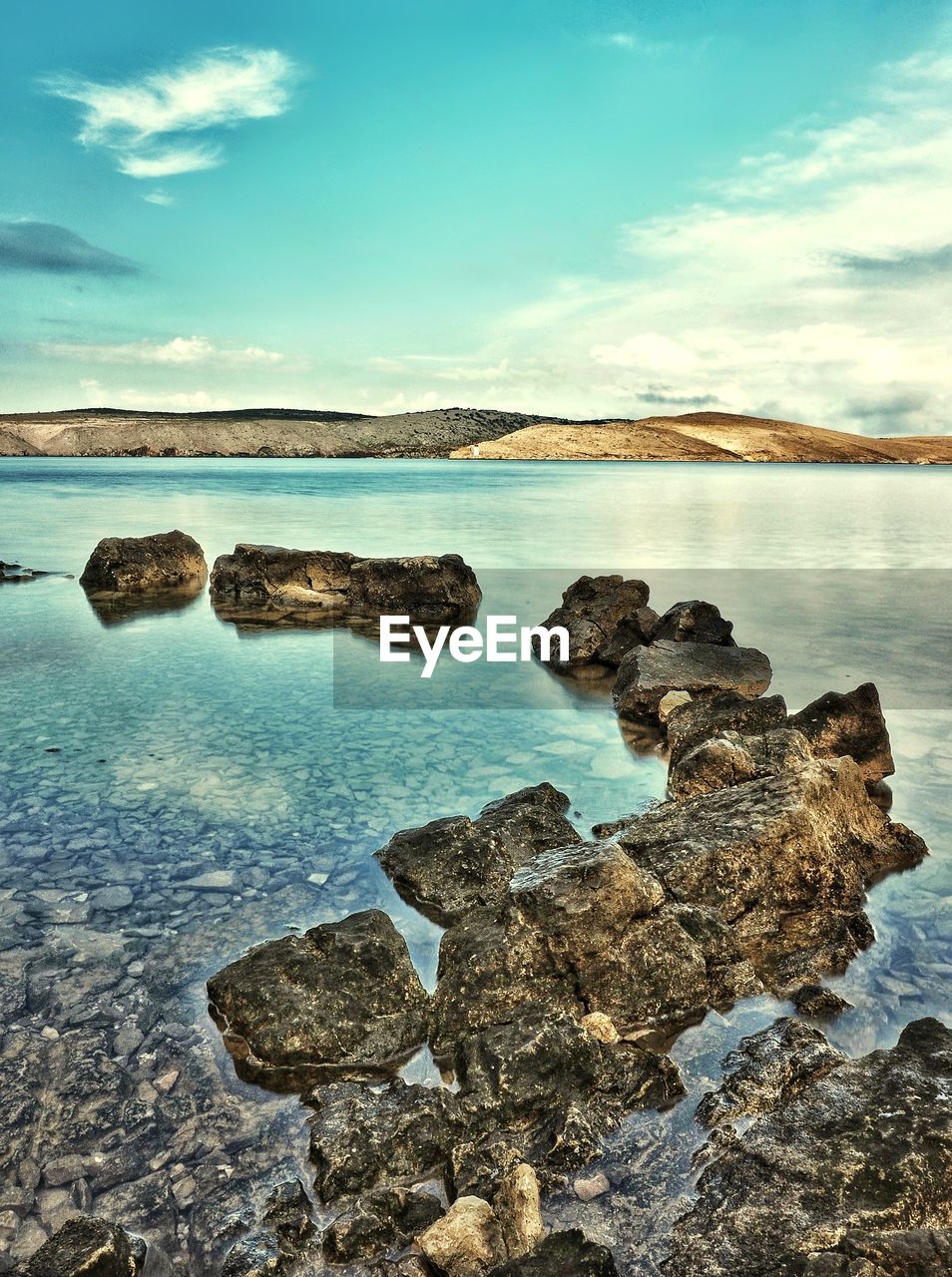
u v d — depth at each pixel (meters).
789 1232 4.32
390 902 7.91
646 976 6.62
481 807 9.82
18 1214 4.72
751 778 9.45
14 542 35.72
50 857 8.52
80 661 16.50
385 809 9.73
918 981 6.85
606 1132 5.28
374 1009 6.36
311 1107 5.60
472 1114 5.44
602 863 6.88
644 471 133.88
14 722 12.57
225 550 33.12
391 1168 5.04
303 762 11.13
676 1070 5.73
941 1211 4.46
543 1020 6.07
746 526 44.03
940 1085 5.15
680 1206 4.73
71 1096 5.53
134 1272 4.27
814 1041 5.89
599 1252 4.25
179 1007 6.44
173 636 19.14
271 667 16.22
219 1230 4.65
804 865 7.70
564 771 11.03
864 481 103.69
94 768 10.79
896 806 9.98
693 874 7.53
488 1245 4.41
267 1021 6.10
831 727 10.86
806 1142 4.88
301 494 67.31
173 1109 5.51
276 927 7.45
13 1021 6.20
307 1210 4.79
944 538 38.56
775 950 7.31
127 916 7.55
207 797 9.98
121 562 25.42
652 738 12.40
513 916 6.83
